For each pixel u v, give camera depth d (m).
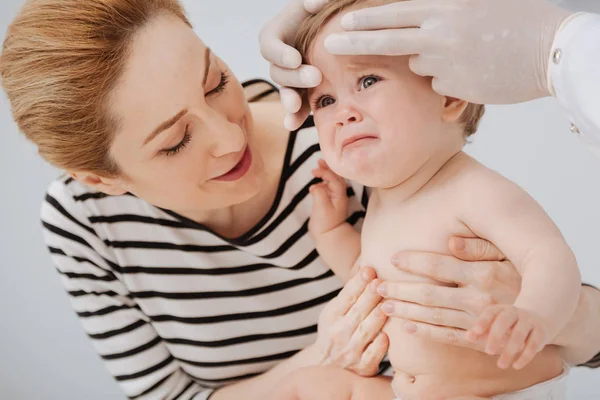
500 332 0.86
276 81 1.06
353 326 1.14
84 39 1.02
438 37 0.94
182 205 1.19
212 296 1.34
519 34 0.92
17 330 2.15
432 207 1.06
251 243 1.28
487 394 1.03
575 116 0.87
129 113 1.04
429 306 1.01
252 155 1.17
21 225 2.12
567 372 1.08
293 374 1.20
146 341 1.40
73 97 1.05
